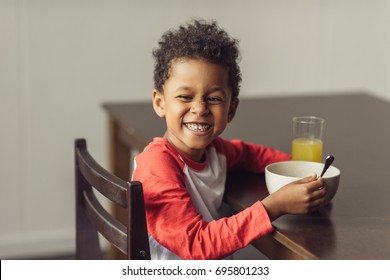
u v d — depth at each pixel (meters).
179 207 1.20
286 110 2.08
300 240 1.09
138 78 2.83
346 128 1.88
